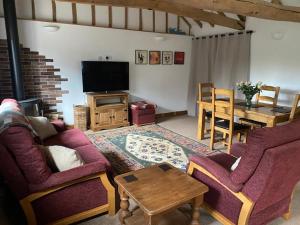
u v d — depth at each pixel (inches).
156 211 58.8
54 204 73.1
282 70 173.3
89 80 186.5
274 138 60.7
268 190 64.9
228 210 73.7
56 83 181.3
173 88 241.4
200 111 163.2
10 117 71.7
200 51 231.8
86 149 102.0
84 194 77.7
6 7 142.5
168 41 227.3
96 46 191.9
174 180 73.2
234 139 161.8
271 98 157.0
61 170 75.7
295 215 86.1
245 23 196.2
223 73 213.2
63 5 177.6
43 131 111.9
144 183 71.2
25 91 170.1
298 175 71.1
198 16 184.4
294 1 158.6
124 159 131.8
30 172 66.8
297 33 161.5
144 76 220.5
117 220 82.6
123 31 201.6
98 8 191.2
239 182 66.6
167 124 208.5
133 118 203.5
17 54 150.7
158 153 140.8
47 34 171.5
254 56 190.9
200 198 70.1
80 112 181.6
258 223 73.0
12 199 83.0
